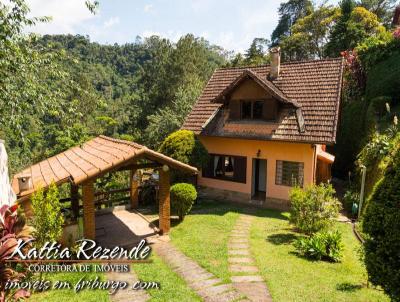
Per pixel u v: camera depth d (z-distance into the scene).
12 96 7.92
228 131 17.75
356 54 24.17
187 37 45.84
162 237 11.40
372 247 6.22
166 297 7.15
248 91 17.09
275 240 11.20
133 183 15.33
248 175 17.62
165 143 16.45
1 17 7.44
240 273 8.40
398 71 19.56
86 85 44.16
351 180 19.59
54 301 6.96
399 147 6.16
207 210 15.54
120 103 59.94
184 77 43.16
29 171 12.94
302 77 17.83
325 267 8.80
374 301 6.79
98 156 11.63
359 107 22.19
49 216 7.88
